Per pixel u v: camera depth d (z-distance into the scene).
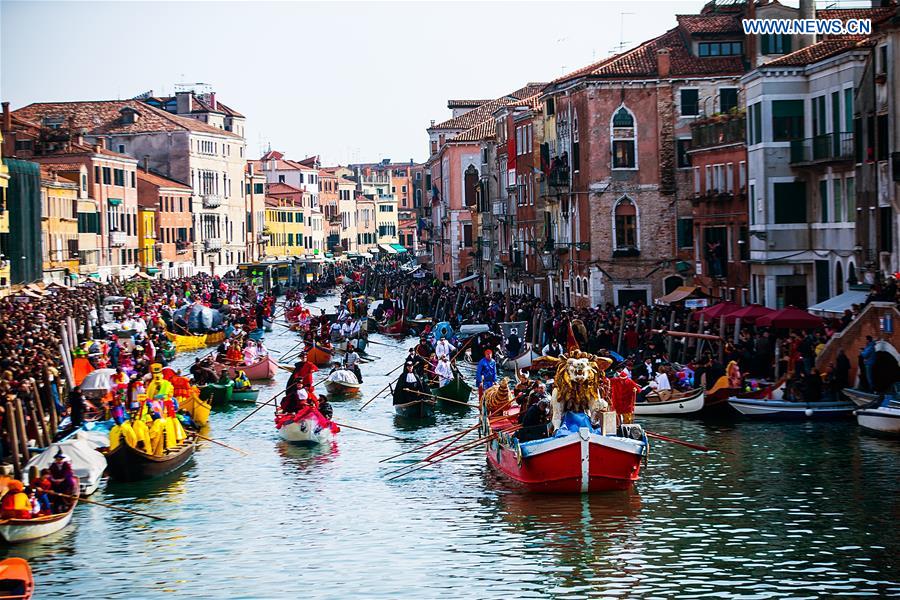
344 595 21.20
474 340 57.31
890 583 20.94
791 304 48.25
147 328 64.19
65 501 26.52
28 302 61.78
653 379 39.31
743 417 36.84
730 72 60.25
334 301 119.38
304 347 64.12
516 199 80.94
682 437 34.00
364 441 36.03
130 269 108.88
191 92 143.38
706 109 60.31
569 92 64.12
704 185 56.56
